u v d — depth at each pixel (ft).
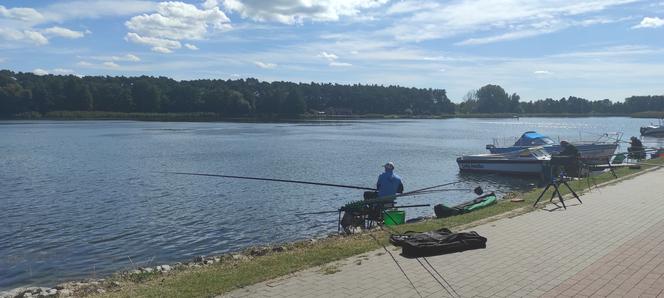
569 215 39.19
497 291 22.43
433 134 283.59
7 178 97.30
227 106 550.77
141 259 46.14
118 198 76.38
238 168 117.50
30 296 32.50
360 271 26.04
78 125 359.25
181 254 47.83
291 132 292.20
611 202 44.80
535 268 25.57
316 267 27.22
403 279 24.48
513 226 35.73
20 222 60.44
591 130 327.06
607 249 28.66
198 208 68.90
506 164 108.06
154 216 63.98
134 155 146.00
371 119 631.97
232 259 37.50
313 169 116.47
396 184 50.11
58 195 78.89
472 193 83.71
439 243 29.19
